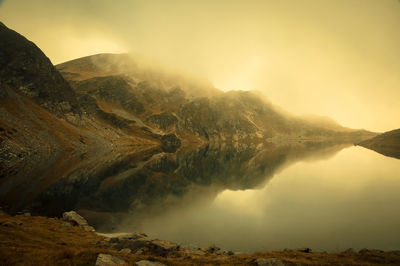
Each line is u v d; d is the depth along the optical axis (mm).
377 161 133250
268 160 153000
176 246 26547
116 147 167000
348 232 39688
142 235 30547
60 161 96438
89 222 44719
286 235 39250
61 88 172625
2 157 76688
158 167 115500
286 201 60875
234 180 93250
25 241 22188
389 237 37375
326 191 70062
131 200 62094
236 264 20250
